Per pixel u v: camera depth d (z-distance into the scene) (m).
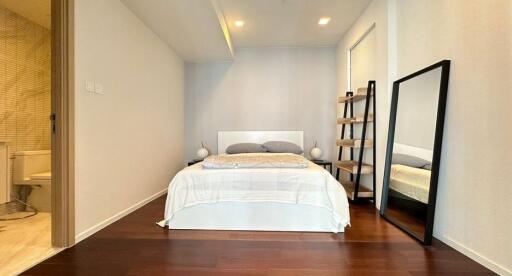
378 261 1.92
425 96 2.42
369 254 2.04
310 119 5.03
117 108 2.87
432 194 2.21
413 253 2.04
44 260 1.93
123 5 2.96
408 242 2.27
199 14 3.20
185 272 1.77
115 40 2.82
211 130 5.12
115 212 2.85
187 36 3.88
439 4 2.28
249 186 2.64
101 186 2.60
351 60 4.31
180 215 2.63
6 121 3.25
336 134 4.95
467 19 1.96
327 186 2.58
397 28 2.97
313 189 2.61
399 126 2.84
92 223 2.46
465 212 1.98
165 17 3.28
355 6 3.52
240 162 2.79
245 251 2.10
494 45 1.74
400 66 2.91
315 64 5.02
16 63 3.37
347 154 4.54
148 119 3.62
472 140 1.92
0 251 2.07
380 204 3.11
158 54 3.91
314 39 4.68
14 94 3.35
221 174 2.66
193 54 4.70
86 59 2.37
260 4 3.44
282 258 1.97
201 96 5.12
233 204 2.64
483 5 1.82
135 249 2.13
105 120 2.66
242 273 1.76
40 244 2.21
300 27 4.16
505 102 1.66
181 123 4.92
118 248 2.14
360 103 4.02
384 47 3.09
